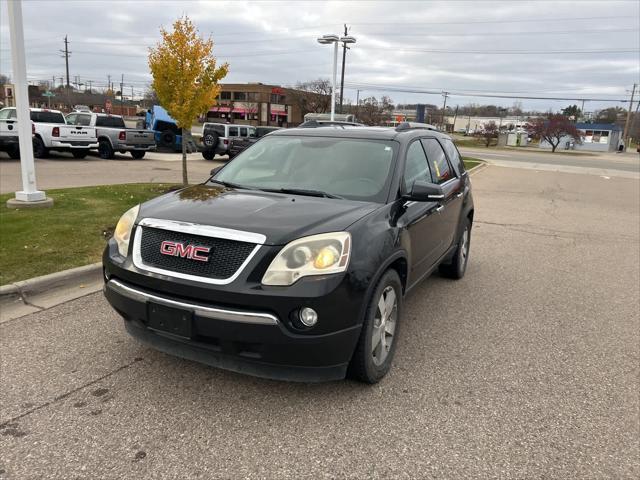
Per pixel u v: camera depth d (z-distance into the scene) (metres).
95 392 3.37
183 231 3.16
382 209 3.72
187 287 3.04
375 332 3.53
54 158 19.81
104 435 2.93
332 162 4.32
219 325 2.95
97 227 7.27
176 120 11.72
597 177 24.97
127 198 10.07
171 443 2.88
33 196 8.41
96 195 10.16
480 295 5.80
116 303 3.37
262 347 2.97
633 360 4.23
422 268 4.59
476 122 115.25
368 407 3.33
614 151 77.50
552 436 3.11
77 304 4.83
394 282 3.69
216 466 2.71
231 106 99.00
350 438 2.99
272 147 4.72
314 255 3.05
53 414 3.11
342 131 4.75
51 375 3.56
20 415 3.09
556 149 70.31
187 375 3.63
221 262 3.05
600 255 8.11
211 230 3.12
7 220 7.40
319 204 3.64
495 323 4.94
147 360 3.82
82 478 2.58
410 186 4.26
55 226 7.16
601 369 4.04
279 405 3.30
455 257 6.13
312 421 3.14
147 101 100.75
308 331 2.99
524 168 28.84
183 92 11.44
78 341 4.09
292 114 100.25
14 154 18.88
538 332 4.76
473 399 3.49
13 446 2.81
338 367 3.18
